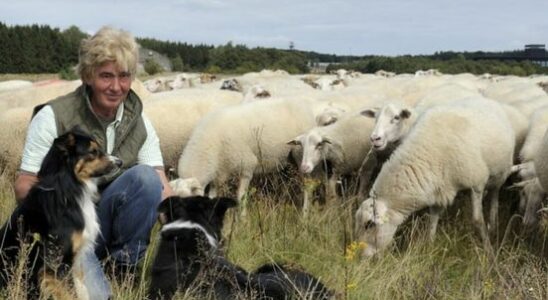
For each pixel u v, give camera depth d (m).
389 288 5.06
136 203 4.93
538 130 8.49
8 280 4.01
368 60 59.97
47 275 4.00
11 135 8.61
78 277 4.26
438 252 6.53
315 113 10.54
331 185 9.18
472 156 7.10
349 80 19.25
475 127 7.24
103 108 4.74
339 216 7.07
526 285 4.52
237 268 4.45
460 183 7.16
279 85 15.34
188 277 4.08
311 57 90.75
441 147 7.10
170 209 4.33
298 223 6.61
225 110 9.09
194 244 4.15
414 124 7.80
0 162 8.77
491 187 7.79
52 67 77.62
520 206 8.19
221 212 4.41
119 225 5.02
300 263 5.65
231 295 4.01
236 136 8.77
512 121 8.95
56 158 4.07
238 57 73.31
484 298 4.74
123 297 4.40
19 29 76.19
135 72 4.74
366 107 9.66
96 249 5.12
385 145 8.58
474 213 7.27
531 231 7.45
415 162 7.11
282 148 9.22
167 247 4.23
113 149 4.89
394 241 6.80
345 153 9.19
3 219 6.08
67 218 4.05
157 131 9.42
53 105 4.66
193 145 8.76
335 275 5.25
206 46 94.62
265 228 6.39
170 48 92.69
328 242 6.37
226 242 5.42
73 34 81.94
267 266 4.69
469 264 6.11
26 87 11.01
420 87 13.43
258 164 9.03
